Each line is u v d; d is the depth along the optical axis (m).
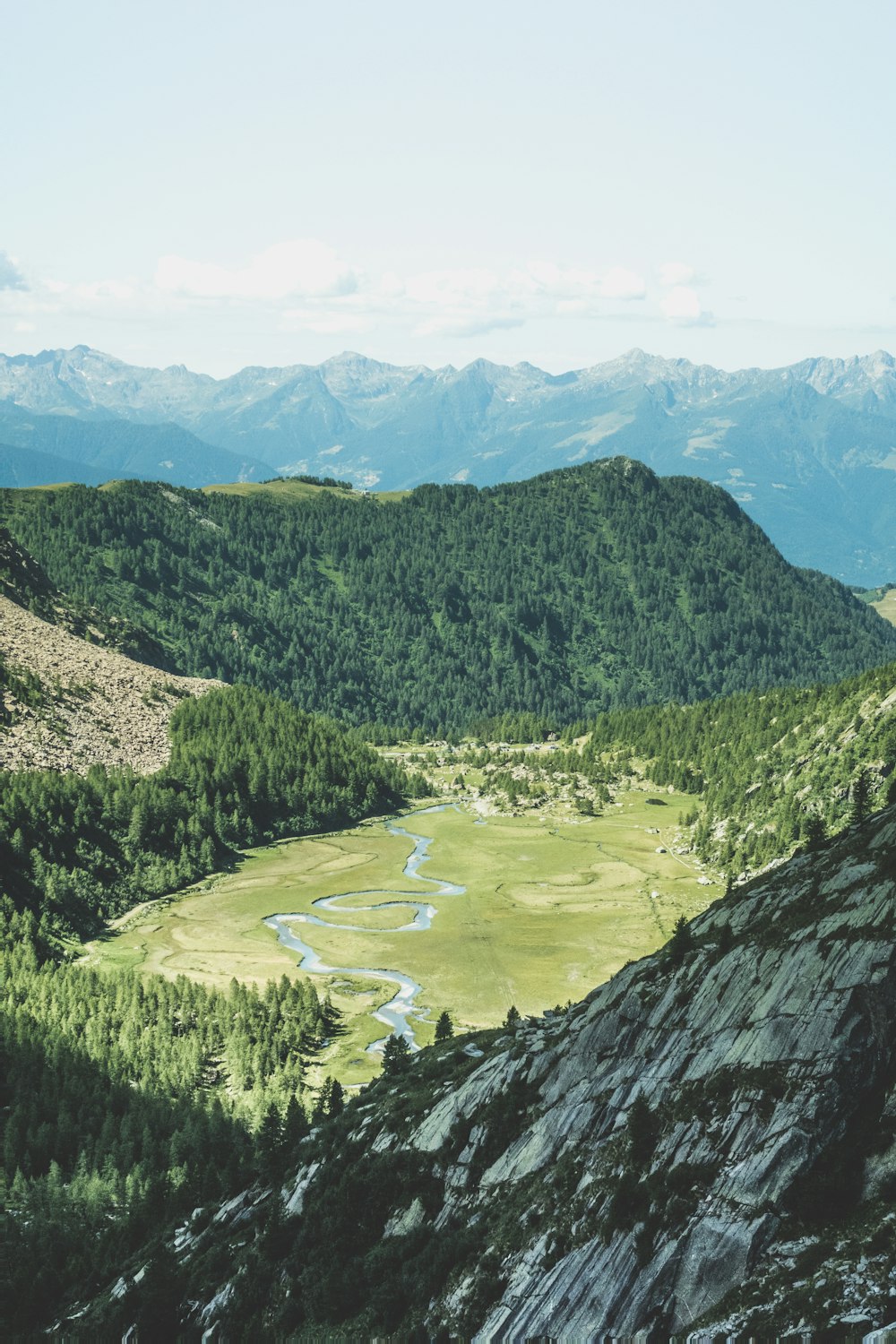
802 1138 65.75
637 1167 73.94
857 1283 56.50
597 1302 68.06
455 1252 81.81
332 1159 105.31
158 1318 96.31
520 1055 98.25
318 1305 86.38
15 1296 109.62
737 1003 77.75
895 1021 67.25
